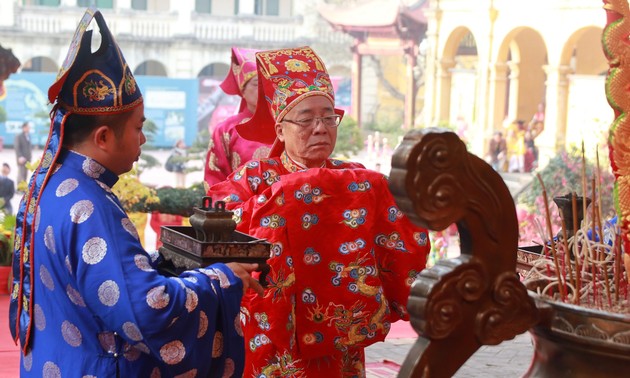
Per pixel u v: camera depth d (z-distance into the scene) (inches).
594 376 51.9
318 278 112.0
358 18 1272.1
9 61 799.7
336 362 117.0
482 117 887.7
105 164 83.1
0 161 1164.5
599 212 63.2
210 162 199.2
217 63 1533.0
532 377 55.4
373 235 114.5
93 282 78.1
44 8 1443.2
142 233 305.7
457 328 50.2
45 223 81.3
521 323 51.6
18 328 86.4
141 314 76.8
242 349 84.6
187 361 79.6
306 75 121.2
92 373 80.2
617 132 52.4
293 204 110.4
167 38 1494.8
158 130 1305.4
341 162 125.6
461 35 947.3
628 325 50.1
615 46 51.8
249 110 197.6
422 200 48.2
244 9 1539.1
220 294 81.2
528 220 421.7
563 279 61.3
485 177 49.9
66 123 83.0
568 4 793.6
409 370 49.7
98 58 82.4
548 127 804.0
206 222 83.2
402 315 116.9
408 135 48.9
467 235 50.6
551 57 806.5
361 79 1378.0
